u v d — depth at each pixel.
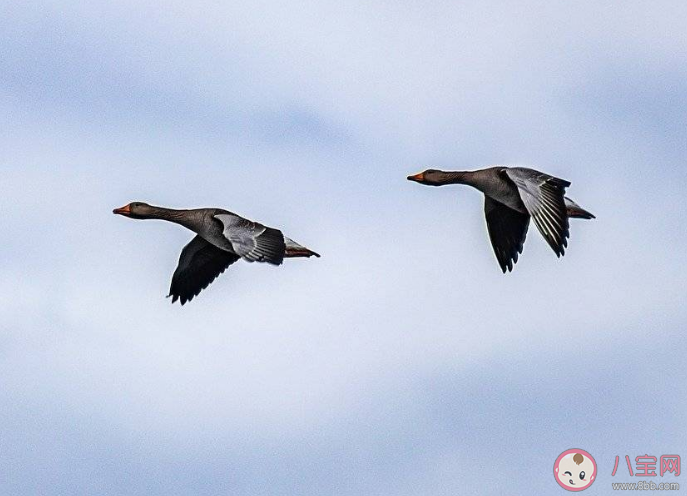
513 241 30.53
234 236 31.27
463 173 30.69
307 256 31.88
